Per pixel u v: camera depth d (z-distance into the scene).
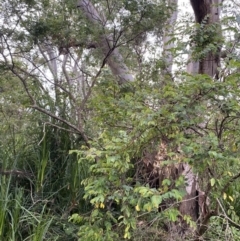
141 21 4.06
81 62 4.52
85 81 4.69
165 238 2.89
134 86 3.59
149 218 2.90
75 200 3.80
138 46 4.52
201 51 2.96
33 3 3.87
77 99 4.34
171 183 2.51
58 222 3.53
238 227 2.97
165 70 3.90
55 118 3.96
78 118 4.13
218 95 2.41
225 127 2.54
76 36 4.16
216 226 3.11
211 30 2.93
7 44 3.94
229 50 2.91
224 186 2.63
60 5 4.03
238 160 2.29
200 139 2.41
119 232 2.79
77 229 3.50
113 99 3.07
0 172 3.76
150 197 2.25
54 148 4.16
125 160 2.45
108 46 4.28
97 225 2.65
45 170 3.99
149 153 2.86
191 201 3.24
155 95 2.66
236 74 2.40
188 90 2.46
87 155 2.51
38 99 4.20
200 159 2.31
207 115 2.51
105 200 2.57
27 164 4.13
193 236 3.01
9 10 3.84
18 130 4.29
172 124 2.46
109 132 2.87
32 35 3.94
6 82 4.32
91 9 4.32
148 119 2.39
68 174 3.95
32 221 3.36
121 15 4.02
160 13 4.03
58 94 4.33
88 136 3.96
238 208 3.82
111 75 4.00
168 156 2.54
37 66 4.82
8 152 4.16
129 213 2.42
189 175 3.11
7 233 3.31
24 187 3.96
